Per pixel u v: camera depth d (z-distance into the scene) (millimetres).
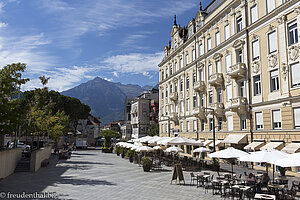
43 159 29000
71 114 68188
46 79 33188
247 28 26344
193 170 24422
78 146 72500
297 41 20906
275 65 22750
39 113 29531
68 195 13023
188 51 41406
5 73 16641
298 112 20531
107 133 58031
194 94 39062
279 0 22688
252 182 13844
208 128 34375
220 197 13109
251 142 25297
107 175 20859
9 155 20094
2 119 15750
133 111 75312
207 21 35312
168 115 48812
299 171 20156
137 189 14891
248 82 26109
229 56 29906
